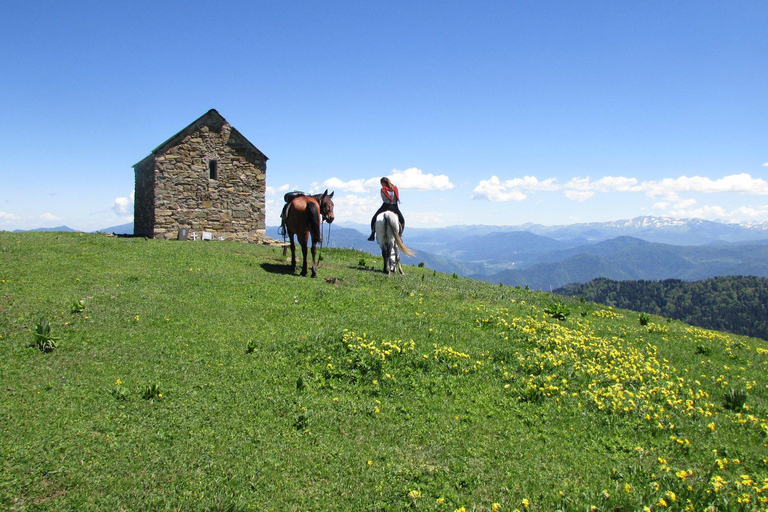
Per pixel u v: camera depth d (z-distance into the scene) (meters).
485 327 14.61
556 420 9.15
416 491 6.88
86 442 7.67
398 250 24.50
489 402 9.87
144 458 7.43
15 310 13.59
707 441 8.41
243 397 9.73
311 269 21.62
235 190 35.41
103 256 21.69
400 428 8.81
